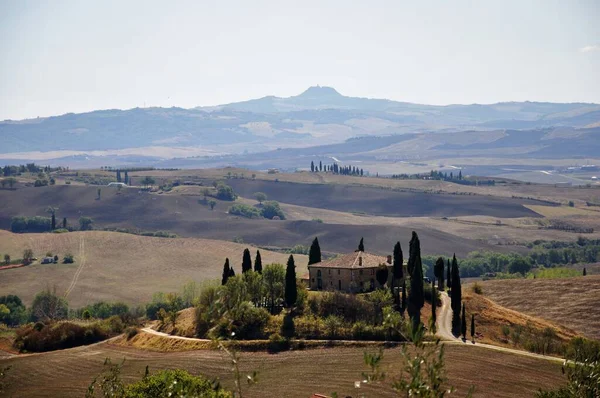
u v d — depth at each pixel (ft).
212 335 245.86
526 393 568.41
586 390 294.87
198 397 281.95
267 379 644.27
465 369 638.53
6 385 510.58
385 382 574.15
